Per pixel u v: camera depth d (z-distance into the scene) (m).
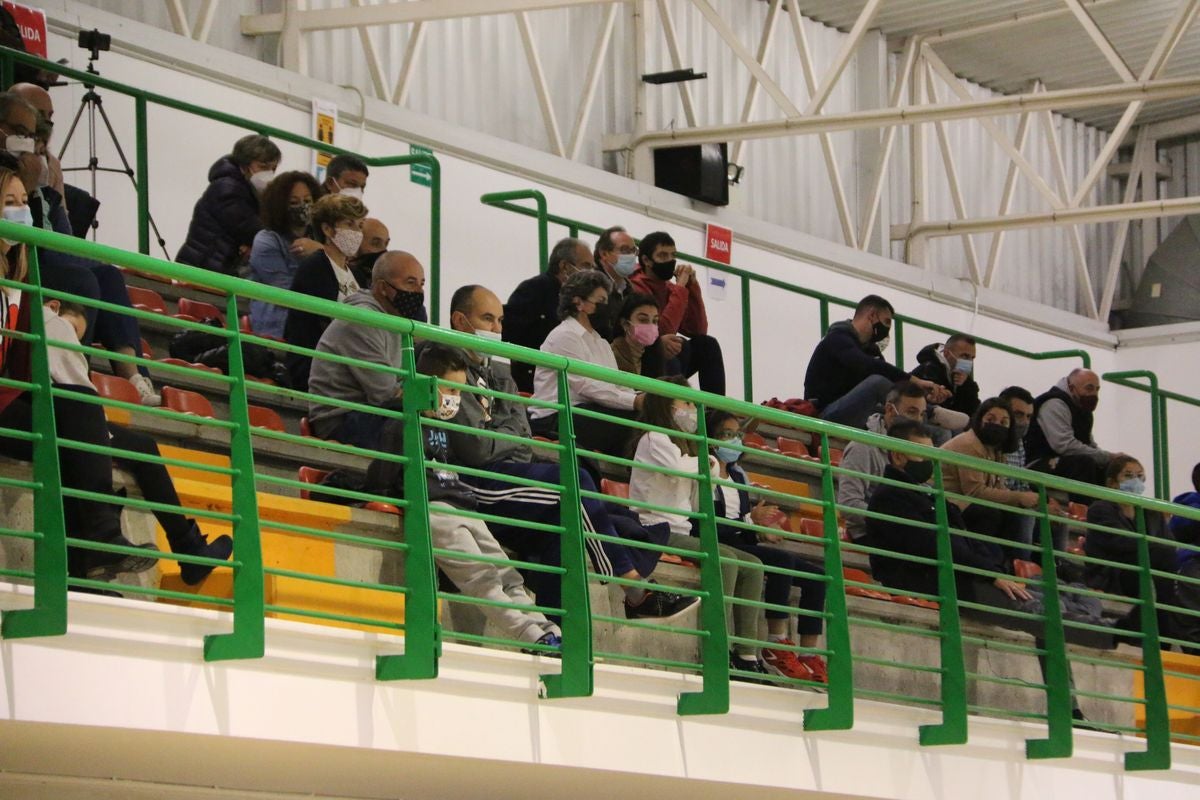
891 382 13.23
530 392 11.26
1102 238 24.16
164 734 6.18
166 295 11.45
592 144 18.42
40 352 5.92
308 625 6.66
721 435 9.41
